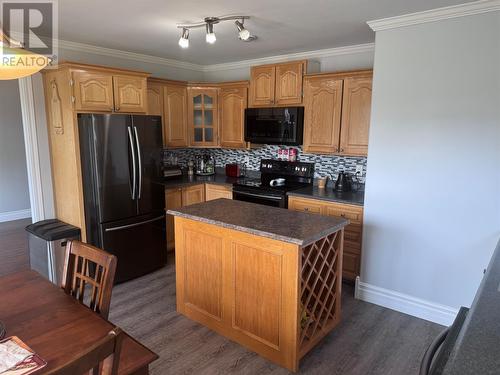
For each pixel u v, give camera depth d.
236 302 2.52
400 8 2.56
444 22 2.58
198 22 2.95
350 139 3.65
